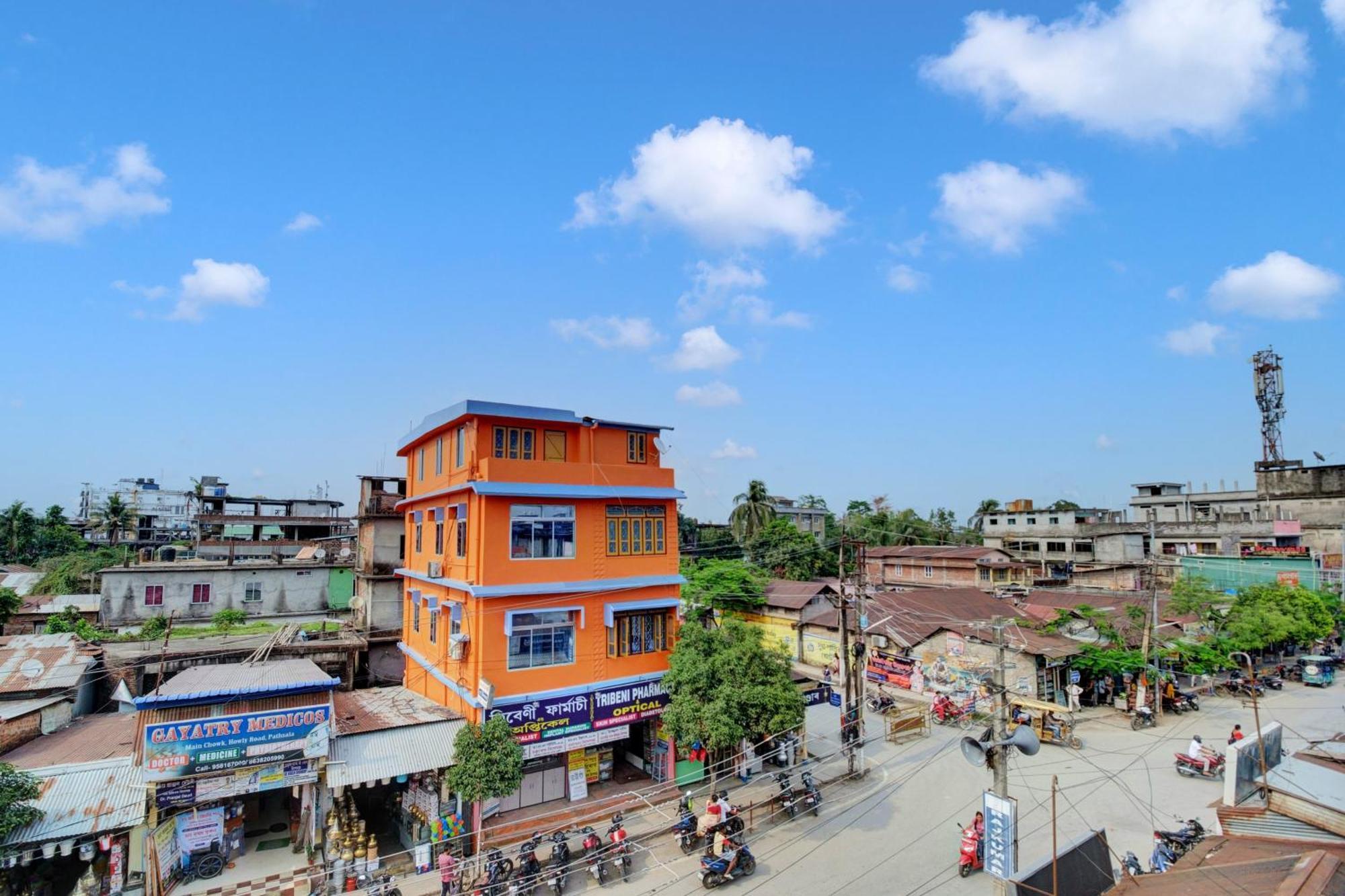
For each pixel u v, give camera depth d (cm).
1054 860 1255
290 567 4272
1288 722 3234
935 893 1788
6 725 2012
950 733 3158
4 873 1695
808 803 2323
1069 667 3447
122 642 3027
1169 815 2217
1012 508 8338
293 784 1881
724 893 1814
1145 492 8112
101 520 8738
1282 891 918
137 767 1830
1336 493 6084
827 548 6581
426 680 2614
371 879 1881
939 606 4309
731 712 2111
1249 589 4522
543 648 2283
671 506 2634
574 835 2102
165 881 1766
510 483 2253
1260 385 7075
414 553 2934
